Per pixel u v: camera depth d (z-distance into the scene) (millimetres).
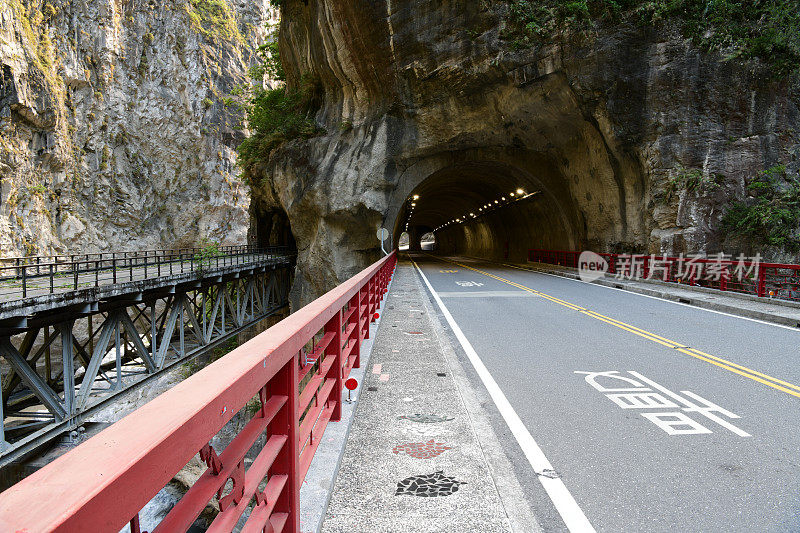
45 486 734
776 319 10219
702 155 17547
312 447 2920
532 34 19734
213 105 68812
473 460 3400
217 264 24031
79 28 54219
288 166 30875
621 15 18250
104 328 14922
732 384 5727
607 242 22531
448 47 22156
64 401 12938
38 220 47469
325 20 25375
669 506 3018
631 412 4754
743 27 17297
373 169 26109
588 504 3020
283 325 2262
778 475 3463
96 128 55875
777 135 17391
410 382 5223
